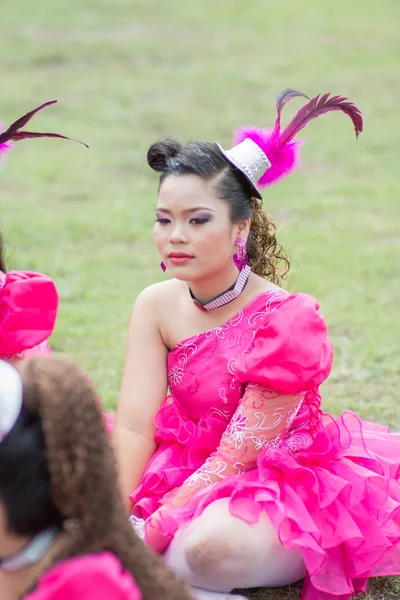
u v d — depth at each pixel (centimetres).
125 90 2875
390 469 775
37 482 493
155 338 804
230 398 765
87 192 2031
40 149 2342
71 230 1766
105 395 1080
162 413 802
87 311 1366
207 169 742
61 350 1225
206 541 688
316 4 4178
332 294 1429
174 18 3878
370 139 2456
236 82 2969
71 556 491
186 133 2461
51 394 489
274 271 834
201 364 773
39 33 3541
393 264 1572
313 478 721
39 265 1561
